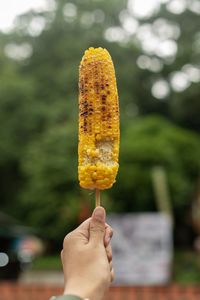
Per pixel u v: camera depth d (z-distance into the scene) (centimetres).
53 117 3198
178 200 2744
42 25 3800
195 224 2716
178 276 1772
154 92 4016
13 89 3319
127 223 1258
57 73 3578
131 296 833
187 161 3020
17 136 3366
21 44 3841
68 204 2636
